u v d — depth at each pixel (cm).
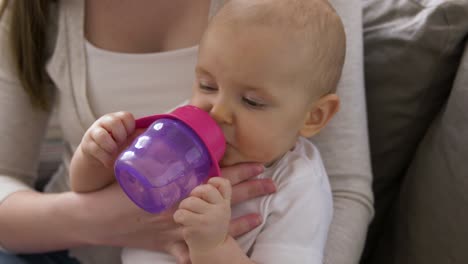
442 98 97
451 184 85
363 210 88
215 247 64
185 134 60
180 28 89
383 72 100
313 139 91
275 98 64
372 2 110
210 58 65
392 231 103
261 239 72
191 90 89
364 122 93
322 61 68
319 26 67
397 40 98
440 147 89
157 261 77
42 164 129
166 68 89
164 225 74
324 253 80
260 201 74
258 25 64
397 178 106
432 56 93
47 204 82
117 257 92
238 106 65
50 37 94
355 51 93
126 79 90
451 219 84
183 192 60
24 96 97
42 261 89
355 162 90
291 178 74
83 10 91
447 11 91
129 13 89
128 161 57
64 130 97
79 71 91
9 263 86
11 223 84
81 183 78
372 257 111
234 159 71
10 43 92
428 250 88
